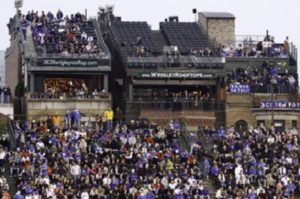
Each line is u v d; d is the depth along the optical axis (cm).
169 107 15450
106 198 12388
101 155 13275
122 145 13562
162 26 16862
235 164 13400
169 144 13862
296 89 15838
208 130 14812
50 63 15325
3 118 14338
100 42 15875
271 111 15538
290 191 13200
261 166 13462
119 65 15938
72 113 14512
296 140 14425
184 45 16388
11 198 12369
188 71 15800
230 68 16188
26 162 12731
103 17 17125
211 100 15600
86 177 12562
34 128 13862
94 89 15625
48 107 15038
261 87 15738
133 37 16438
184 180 12838
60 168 12719
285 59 16375
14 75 16725
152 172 13075
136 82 15725
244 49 16388
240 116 15638
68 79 15538
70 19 16300
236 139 14238
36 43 15575
